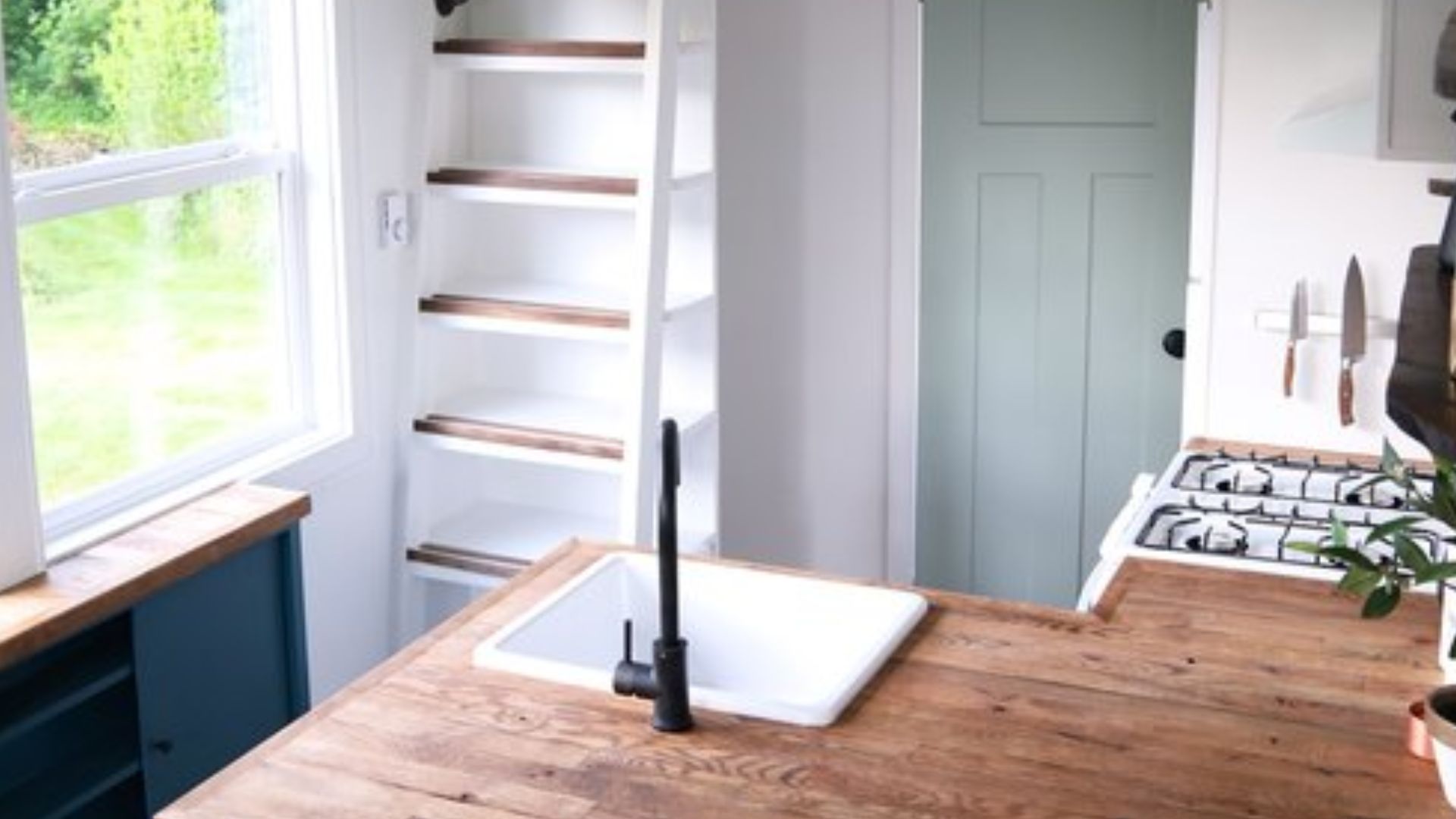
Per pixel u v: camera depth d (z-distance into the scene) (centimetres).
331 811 202
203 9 354
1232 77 368
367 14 378
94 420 333
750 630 270
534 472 421
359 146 380
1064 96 429
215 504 331
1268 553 286
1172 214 428
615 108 397
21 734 279
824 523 461
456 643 248
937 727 220
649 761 213
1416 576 200
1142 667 237
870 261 446
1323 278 370
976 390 450
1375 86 296
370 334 389
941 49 434
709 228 401
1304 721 220
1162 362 436
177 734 312
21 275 313
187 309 354
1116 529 307
